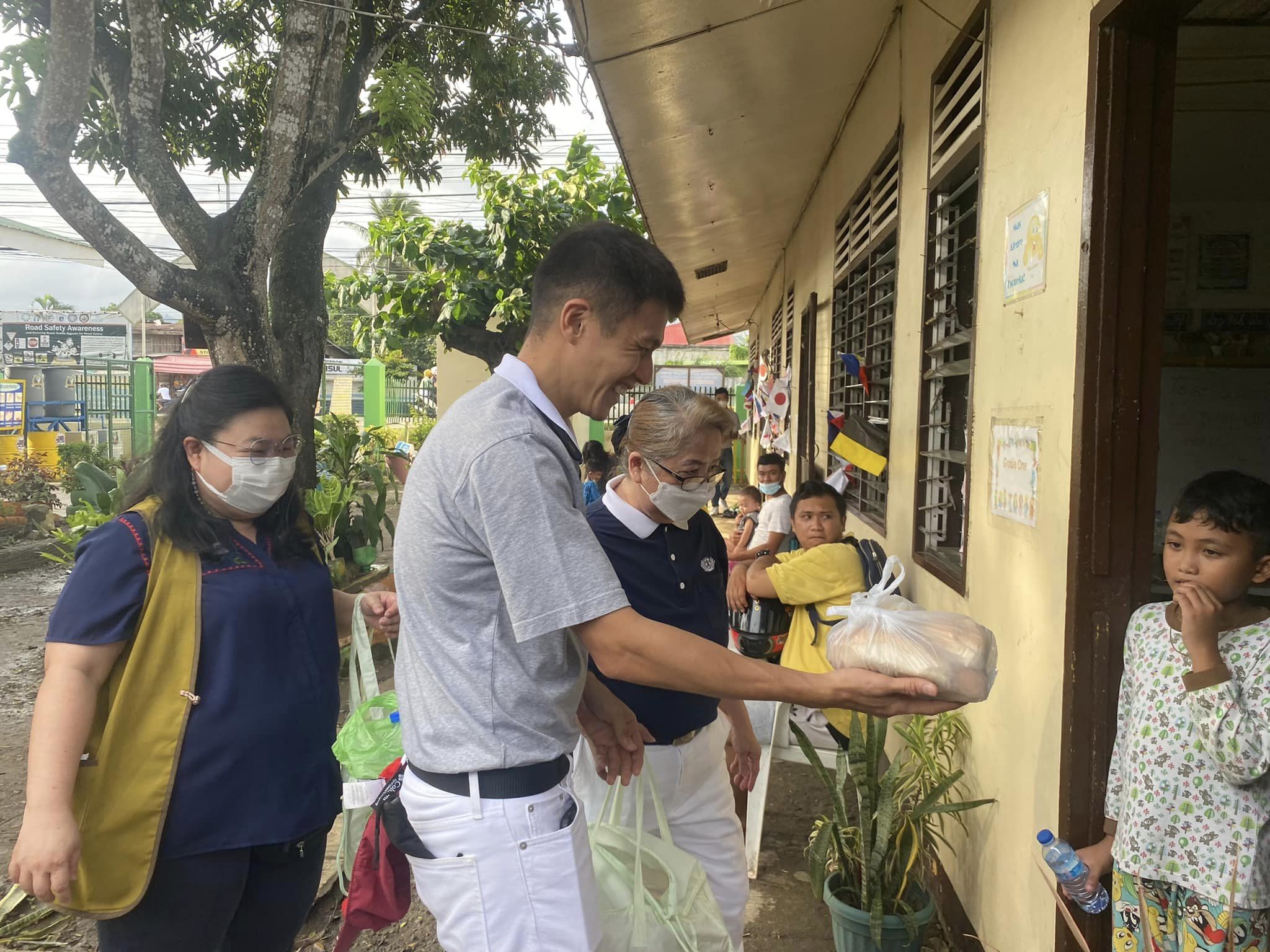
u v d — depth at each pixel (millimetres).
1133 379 1838
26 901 3021
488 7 7371
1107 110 1807
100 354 20156
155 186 4730
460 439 1392
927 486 3348
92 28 4133
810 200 7324
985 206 2582
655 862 1830
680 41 3668
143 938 1700
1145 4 1707
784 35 3879
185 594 1706
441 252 10484
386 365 25453
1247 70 2752
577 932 1442
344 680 5312
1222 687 1562
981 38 2658
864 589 3170
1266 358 3820
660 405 1953
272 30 7301
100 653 1638
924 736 2906
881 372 4598
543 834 1432
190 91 7227
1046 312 2090
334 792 1896
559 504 1372
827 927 2920
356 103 6184
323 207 6082
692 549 2125
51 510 10875
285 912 1894
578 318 1450
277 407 1775
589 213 10820
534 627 1324
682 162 5664
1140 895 1736
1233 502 1602
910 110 3658
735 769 2611
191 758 1679
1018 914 2236
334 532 6109
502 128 8242
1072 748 1901
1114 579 1867
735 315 17500
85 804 1621
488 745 1405
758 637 3332
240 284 4898
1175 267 3879
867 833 2566
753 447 14438
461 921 1442
